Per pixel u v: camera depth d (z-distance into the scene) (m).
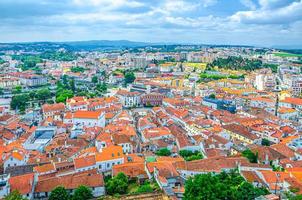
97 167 169.12
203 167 158.62
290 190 134.50
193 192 118.56
